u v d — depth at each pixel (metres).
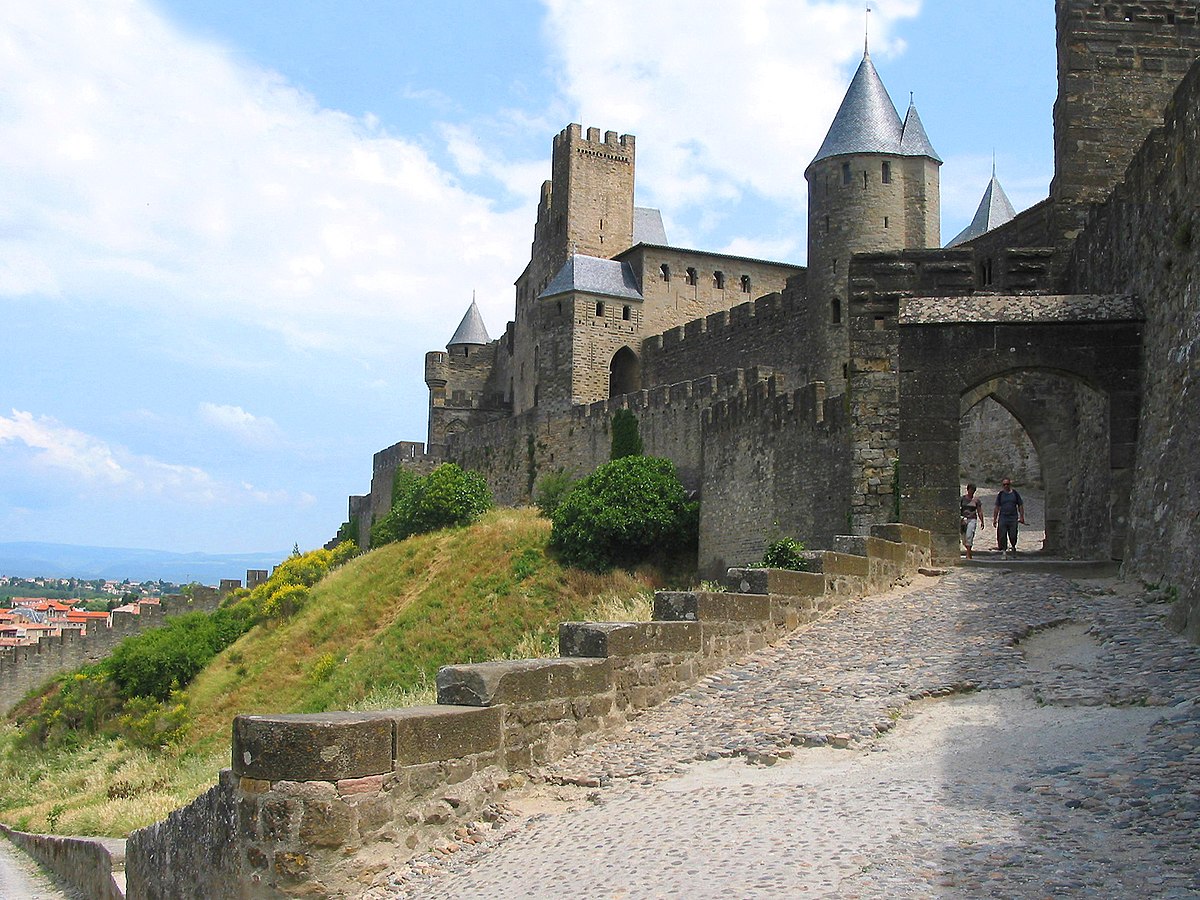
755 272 86.31
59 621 168.75
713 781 10.82
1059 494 26.91
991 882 7.36
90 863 21.91
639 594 43.59
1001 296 21.72
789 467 45.38
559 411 74.62
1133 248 21.11
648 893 7.91
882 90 62.31
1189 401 17.06
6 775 47.91
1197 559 14.22
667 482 53.22
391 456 89.25
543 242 94.19
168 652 51.03
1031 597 17.38
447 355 102.94
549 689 11.92
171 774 36.28
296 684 46.09
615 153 93.44
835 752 11.31
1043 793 9.04
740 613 15.52
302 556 73.62
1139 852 7.66
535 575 49.78
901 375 21.47
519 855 9.54
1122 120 25.41
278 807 9.33
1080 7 25.59
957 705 12.34
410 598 50.72
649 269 83.00
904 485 21.27
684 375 74.94
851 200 59.78
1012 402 27.33
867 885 7.49
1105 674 12.64
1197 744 9.70
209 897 10.56
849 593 18.17
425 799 10.15
